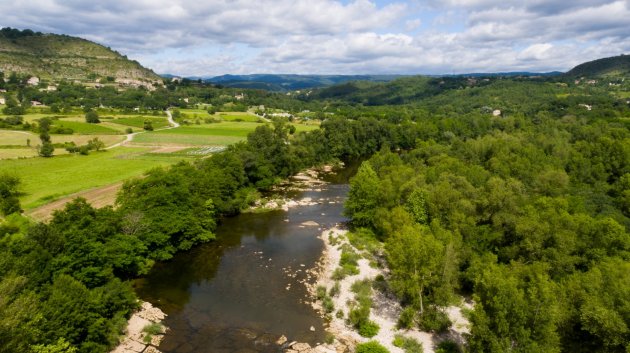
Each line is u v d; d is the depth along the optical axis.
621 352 32.50
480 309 35.94
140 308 48.88
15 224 58.62
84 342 37.69
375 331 44.84
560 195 75.00
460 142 132.25
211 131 198.88
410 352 40.72
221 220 86.00
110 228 53.84
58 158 126.75
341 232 78.56
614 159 99.75
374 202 77.56
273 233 78.19
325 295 53.06
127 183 71.94
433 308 46.75
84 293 39.03
